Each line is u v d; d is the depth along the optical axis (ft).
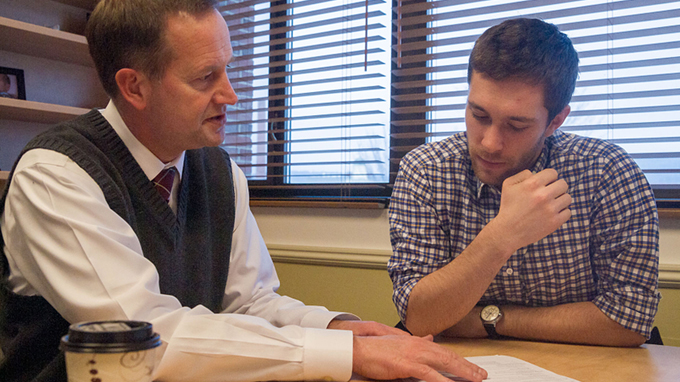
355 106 7.23
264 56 7.91
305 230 7.18
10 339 3.00
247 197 4.21
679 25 5.29
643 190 3.99
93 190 2.96
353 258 6.66
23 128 7.50
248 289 3.89
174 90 3.09
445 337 3.89
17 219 2.87
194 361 2.47
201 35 3.05
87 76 8.18
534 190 3.64
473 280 3.67
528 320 3.74
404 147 6.69
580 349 3.50
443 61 6.73
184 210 3.60
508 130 3.59
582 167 4.13
